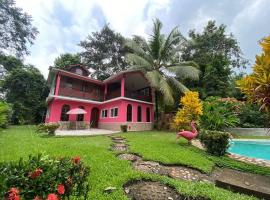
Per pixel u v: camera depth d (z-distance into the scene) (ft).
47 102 71.31
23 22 97.19
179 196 11.89
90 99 67.10
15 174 6.35
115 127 58.75
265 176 15.94
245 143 35.70
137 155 21.68
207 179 15.75
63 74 60.90
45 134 39.01
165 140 33.35
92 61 101.30
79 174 8.32
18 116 73.26
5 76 87.30
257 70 16.40
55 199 5.80
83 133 45.52
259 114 48.44
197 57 73.61
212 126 32.01
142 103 65.67
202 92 62.64
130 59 58.59
